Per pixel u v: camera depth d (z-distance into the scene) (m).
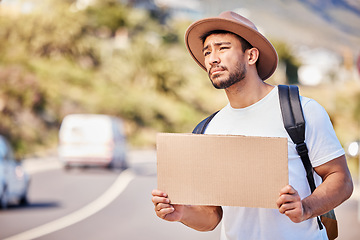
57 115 42.09
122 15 55.72
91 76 50.34
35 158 33.12
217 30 2.90
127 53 54.03
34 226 10.71
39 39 49.25
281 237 2.77
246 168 2.58
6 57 45.84
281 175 2.55
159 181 2.66
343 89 61.78
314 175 2.91
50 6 51.72
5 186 13.01
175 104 53.38
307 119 2.76
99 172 23.09
